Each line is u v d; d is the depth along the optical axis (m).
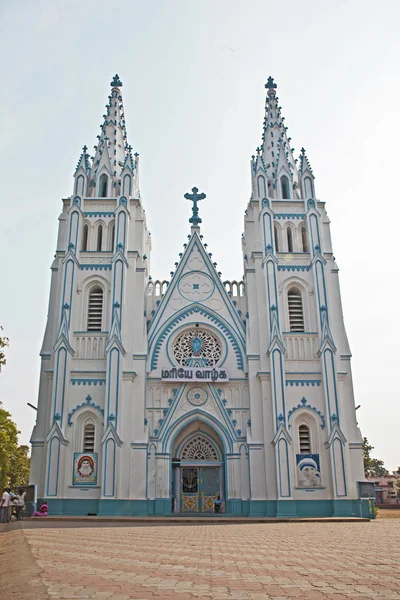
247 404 46.72
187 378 46.47
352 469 43.88
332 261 50.66
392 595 9.16
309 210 51.22
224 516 41.84
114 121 57.19
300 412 44.94
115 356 44.94
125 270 48.12
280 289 49.06
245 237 54.22
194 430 47.09
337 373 46.09
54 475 41.84
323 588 9.88
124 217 50.03
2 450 68.75
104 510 41.12
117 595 9.29
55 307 47.97
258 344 47.34
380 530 27.50
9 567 13.38
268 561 13.95
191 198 54.91
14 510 42.00
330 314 47.72
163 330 48.97
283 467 42.59
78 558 14.66
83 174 52.06
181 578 11.17
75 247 48.81
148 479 43.94
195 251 52.25
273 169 55.44
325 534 24.55
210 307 50.09
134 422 44.53
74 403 44.53
